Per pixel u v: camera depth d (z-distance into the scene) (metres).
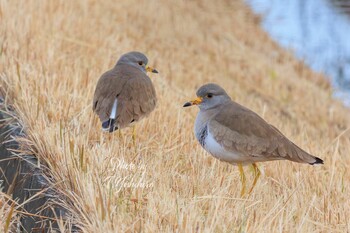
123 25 25.64
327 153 14.66
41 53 16.86
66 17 20.81
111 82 13.20
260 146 11.45
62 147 11.63
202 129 12.03
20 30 17.80
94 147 12.05
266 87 25.00
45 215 10.97
